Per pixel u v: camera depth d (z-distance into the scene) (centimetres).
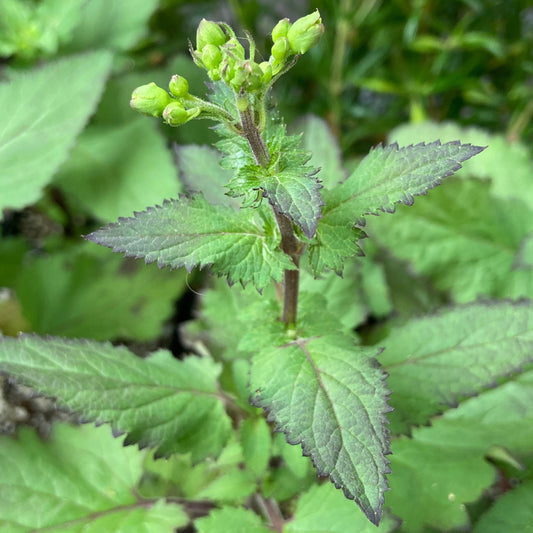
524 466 46
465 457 46
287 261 39
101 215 54
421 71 69
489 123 74
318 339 40
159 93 37
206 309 48
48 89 52
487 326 44
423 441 47
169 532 44
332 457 37
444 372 44
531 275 54
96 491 45
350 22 67
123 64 61
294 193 36
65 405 41
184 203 39
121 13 62
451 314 44
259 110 37
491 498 46
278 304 43
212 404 45
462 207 54
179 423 43
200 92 64
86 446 46
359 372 39
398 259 54
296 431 38
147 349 58
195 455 44
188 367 45
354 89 75
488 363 43
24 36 56
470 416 47
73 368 42
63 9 57
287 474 45
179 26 77
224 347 48
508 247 54
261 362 40
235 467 46
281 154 38
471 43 66
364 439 38
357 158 62
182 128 62
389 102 78
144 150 55
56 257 56
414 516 44
